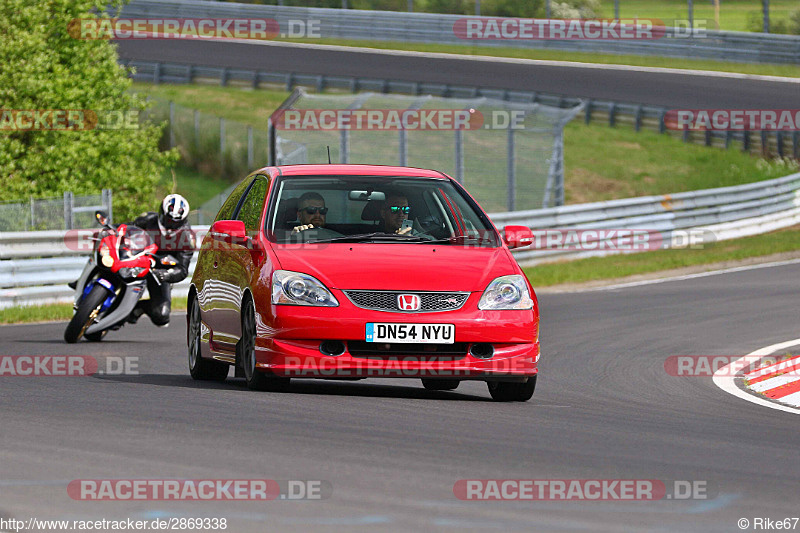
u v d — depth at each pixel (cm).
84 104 11025
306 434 2212
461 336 2777
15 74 10531
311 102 9794
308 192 3084
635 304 6178
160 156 11494
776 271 7900
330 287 2773
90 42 11288
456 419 2492
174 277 4644
